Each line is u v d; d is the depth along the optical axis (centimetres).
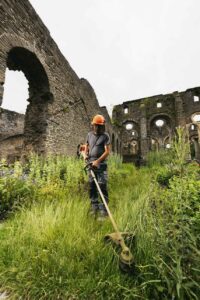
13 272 162
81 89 1245
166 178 492
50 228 213
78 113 1170
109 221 253
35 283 151
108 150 349
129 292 142
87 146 386
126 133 3097
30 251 183
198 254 147
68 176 507
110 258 170
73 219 242
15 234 221
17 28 626
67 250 182
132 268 154
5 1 580
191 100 2758
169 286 133
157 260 151
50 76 827
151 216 191
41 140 784
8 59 712
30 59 728
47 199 359
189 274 144
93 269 165
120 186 564
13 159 1586
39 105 827
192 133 2623
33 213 275
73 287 148
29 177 411
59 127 908
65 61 1005
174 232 160
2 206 318
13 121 2028
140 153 2792
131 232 203
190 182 242
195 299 132
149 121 2952
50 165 542
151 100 3034
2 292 151
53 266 165
